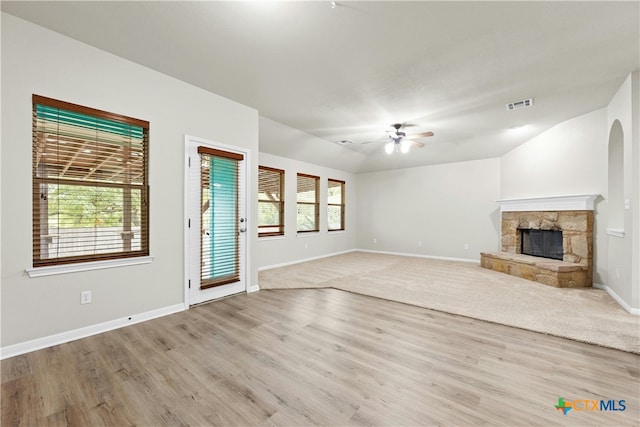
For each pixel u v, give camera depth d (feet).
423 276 16.43
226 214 12.30
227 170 12.30
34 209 7.61
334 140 18.86
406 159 23.07
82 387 5.98
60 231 8.24
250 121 13.16
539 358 7.20
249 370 6.67
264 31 7.71
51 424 4.95
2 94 7.09
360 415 5.18
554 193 15.58
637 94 9.81
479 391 5.87
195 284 11.22
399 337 8.47
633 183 10.01
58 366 6.78
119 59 9.05
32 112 7.52
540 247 17.24
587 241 13.76
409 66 9.47
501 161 20.33
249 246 13.29
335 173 25.18
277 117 14.47
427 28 7.50
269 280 15.56
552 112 13.52
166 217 10.25
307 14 6.99
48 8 6.88
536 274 14.85
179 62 9.36
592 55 8.73
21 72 7.34
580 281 13.74
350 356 7.33
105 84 8.74
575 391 5.85
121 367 6.76
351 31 7.66
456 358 7.22
